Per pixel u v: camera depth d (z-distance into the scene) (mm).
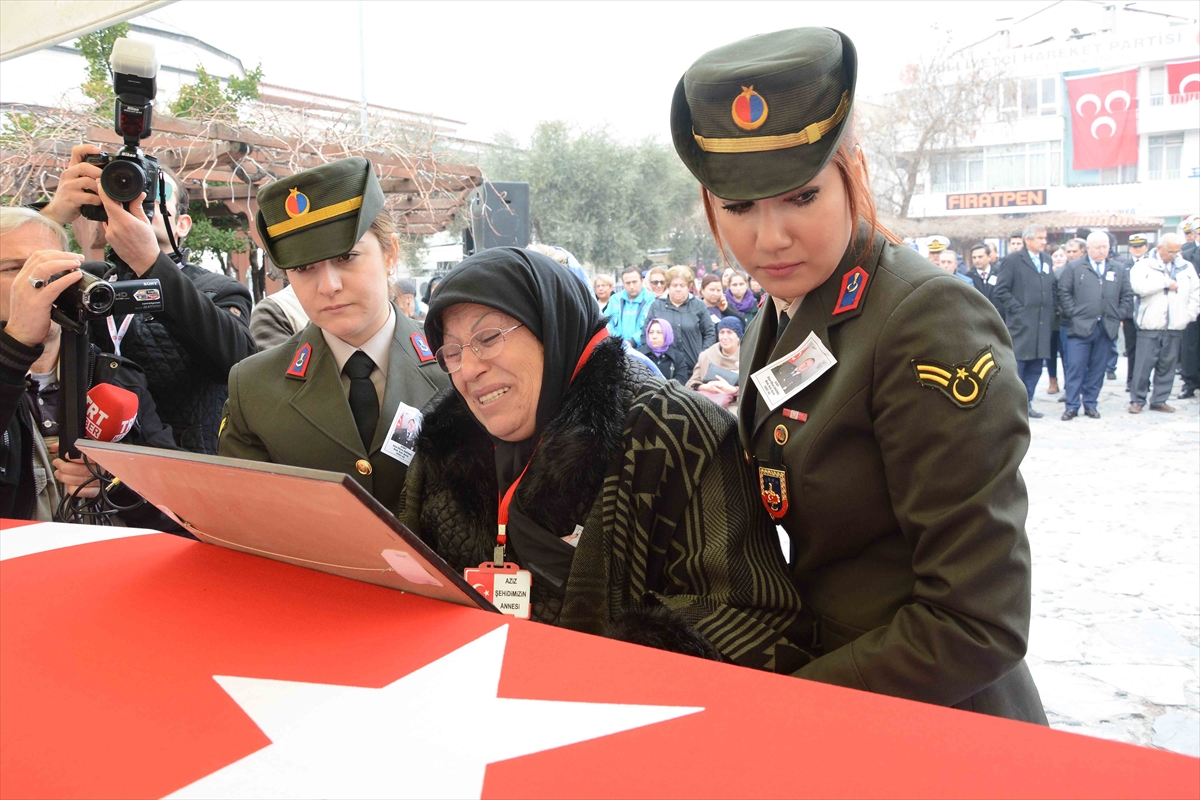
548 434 1315
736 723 670
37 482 1907
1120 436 7543
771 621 1185
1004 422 1008
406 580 895
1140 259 8828
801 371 1174
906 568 1139
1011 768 600
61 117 4441
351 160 1695
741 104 1033
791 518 1218
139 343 2240
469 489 1452
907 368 1041
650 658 782
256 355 1887
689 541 1255
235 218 5406
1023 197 27156
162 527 1975
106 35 6145
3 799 619
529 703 708
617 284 21125
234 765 641
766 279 1142
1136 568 4105
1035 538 4672
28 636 867
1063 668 3100
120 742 679
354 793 601
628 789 592
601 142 21094
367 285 1699
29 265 1672
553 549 1310
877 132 24156
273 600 928
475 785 603
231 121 4492
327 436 1724
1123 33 25609
